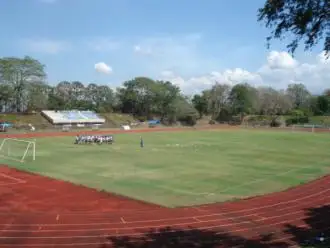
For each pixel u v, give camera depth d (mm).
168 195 24781
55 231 17141
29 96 98125
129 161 39000
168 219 19281
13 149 47969
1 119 87250
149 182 28859
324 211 21172
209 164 37812
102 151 46969
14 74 93812
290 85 151750
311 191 26484
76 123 94812
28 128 81438
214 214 20328
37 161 38406
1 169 33469
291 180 30531
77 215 19797
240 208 21641
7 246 15227
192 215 20094
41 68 97062
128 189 26391
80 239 16172
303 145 57375
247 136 73625
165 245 15641
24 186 26922
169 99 115312
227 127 102562
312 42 10164
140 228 17766
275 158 43062
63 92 127812
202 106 124312
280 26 10336
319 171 35094
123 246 15445
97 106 126188
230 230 17688
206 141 62062
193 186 27656
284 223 18844
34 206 21562
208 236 16797
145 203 22594
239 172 33719
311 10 9578
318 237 16703
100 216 19672
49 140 60188
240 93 122312
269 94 132500
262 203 22891
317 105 122688
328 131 89000
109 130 84438
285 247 15500
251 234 17156
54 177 30266
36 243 15617
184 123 114688
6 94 94562
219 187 27438
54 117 93312
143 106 120625
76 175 31359
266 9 10336
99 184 27922
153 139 64750
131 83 119250
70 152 45750
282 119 114750
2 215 19625
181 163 38125
